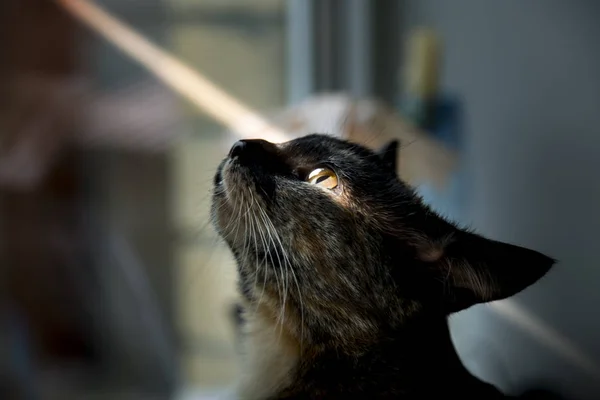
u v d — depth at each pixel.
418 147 0.48
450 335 0.40
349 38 0.62
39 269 0.64
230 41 0.65
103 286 0.66
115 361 0.67
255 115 0.59
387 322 0.38
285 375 0.41
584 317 0.38
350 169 0.40
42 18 0.60
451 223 0.39
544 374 0.40
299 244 0.39
